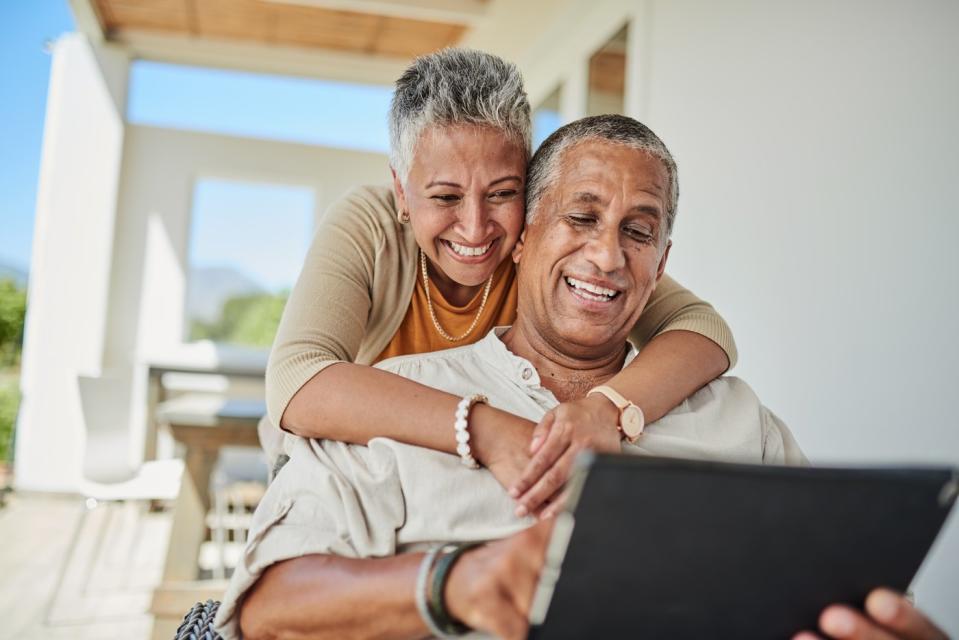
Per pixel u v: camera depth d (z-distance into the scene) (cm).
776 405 255
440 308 155
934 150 190
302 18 481
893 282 202
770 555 76
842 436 222
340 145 558
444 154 125
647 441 119
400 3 429
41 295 520
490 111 124
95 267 524
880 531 78
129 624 310
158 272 535
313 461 111
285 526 106
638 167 118
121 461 339
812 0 242
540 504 106
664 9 344
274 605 101
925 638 83
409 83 129
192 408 305
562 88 457
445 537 107
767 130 265
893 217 203
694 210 315
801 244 244
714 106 300
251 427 293
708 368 131
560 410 110
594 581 73
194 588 246
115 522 479
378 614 92
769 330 261
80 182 524
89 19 491
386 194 155
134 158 535
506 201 128
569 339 124
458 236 131
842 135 227
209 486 289
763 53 270
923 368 191
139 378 523
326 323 135
